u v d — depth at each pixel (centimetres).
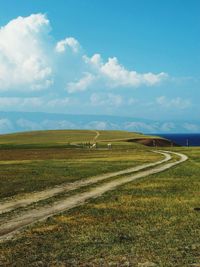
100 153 10675
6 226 2372
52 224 2397
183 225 2323
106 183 4362
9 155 10488
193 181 4481
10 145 15838
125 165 6600
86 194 3609
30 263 1684
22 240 2042
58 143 16775
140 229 2252
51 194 3594
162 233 2150
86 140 19062
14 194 3612
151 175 5106
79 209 2869
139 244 1942
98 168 6038
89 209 2866
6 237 2109
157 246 1903
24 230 2253
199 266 1619
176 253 1791
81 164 6838
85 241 2009
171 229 2238
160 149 12719
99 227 2316
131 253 1800
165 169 5925
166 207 2903
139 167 6244
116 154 10044
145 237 2073
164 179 4691
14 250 1869
